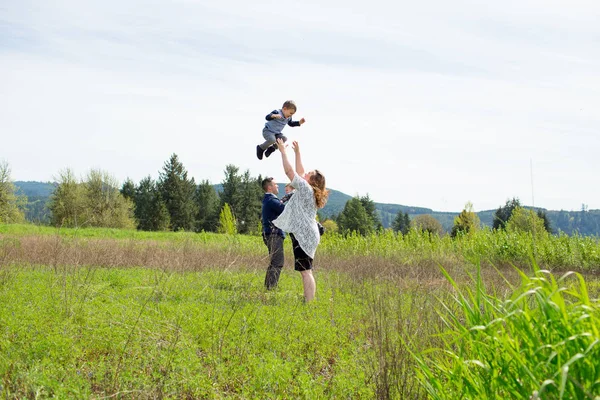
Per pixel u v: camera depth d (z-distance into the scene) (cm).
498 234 2153
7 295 801
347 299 978
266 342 646
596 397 273
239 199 8444
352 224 9369
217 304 845
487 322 377
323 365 606
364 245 2355
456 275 1458
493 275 1530
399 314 612
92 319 677
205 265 1416
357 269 1473
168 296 894
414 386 470
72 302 756
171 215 8938
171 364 532
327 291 1073
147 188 9375
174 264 1368
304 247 927
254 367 546
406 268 1647
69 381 468
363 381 525
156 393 465
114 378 482
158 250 1770
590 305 317
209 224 9112
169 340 619
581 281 322
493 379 344
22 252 1516
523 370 319
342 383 514
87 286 895
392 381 480
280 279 1231
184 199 8962
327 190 962
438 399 391
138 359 552
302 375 527
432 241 2420
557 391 300
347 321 786
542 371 317
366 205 10212
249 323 714
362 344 665
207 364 575
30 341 569
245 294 947
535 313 354
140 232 3594
